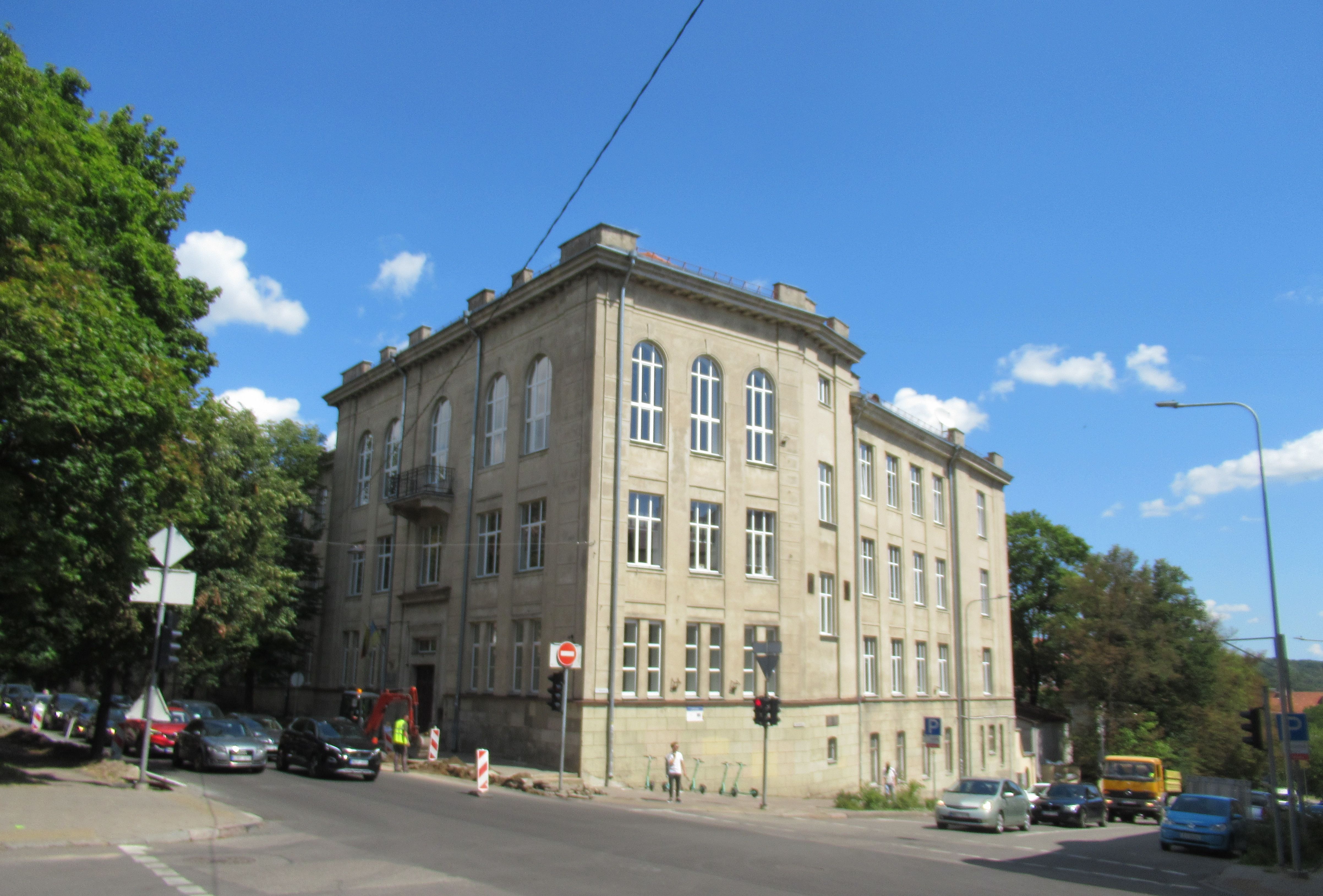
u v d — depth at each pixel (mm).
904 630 41844
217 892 9211
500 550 31094
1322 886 16719
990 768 48531
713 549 29938
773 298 33250
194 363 22156
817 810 25969
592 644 26562
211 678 39281
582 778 25406
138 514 17000
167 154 23484
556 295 30391
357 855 11703
